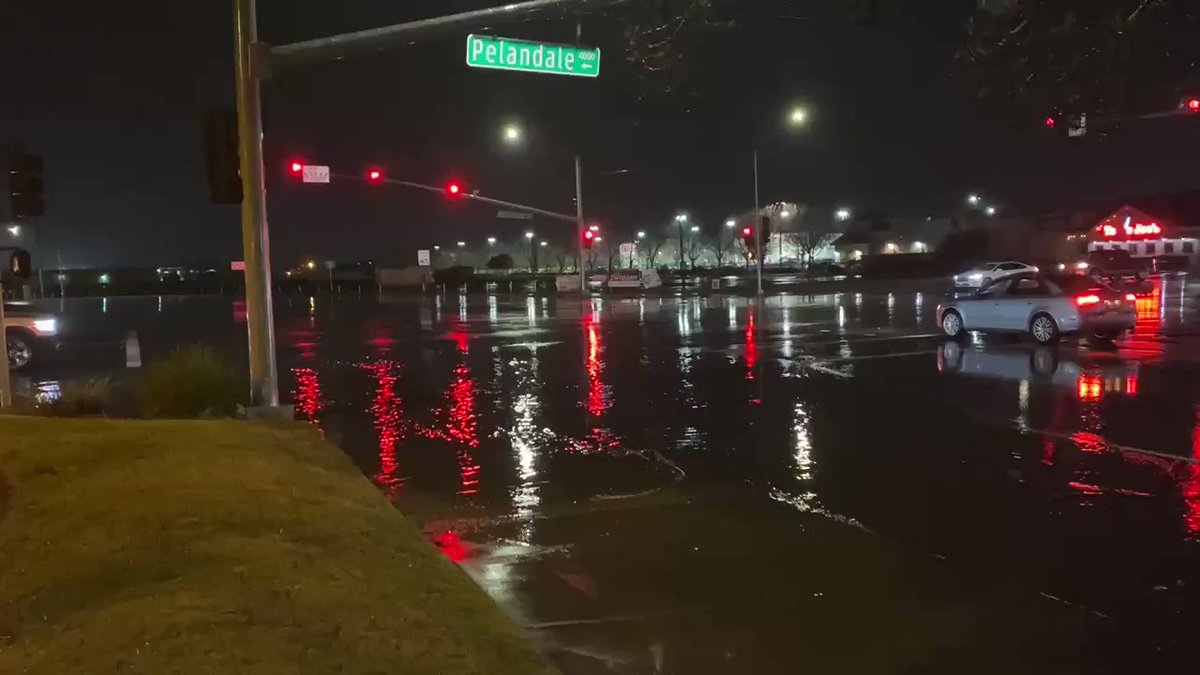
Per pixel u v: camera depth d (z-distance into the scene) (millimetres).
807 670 5129
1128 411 12695
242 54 11133
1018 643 5480
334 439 12078
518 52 14789
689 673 5094
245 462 7699
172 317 45312
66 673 4062
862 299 44250
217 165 11086
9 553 5621
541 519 8180
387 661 4336
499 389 16672
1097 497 8617
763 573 6691
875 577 6598
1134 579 6520
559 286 67000
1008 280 22891
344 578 5316
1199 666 5184
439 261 150125
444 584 5480
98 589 5062
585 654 5344
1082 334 21359
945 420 12555
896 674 5082
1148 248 70812
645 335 27344
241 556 5484
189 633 4426
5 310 22750
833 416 13086
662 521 8047
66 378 19719
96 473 7172
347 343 27062
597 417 13492
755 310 37656
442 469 10227
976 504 8469
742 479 9562
